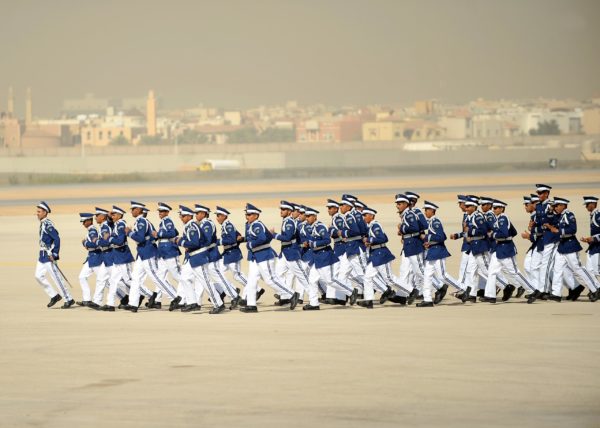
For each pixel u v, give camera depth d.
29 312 53.16
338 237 54.75
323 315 49.72
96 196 194.12
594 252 54.12
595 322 44.94
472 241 53.88
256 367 35.53
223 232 53.88
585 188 186.00
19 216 145.50
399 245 90.69
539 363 35.19
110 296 54.09
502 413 28.53
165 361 37.06
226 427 27.62
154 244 53.47
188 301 52.66
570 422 27.53
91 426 27.98
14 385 33.31
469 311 49.91
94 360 37.56
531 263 54.59
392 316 48.59
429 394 30.92
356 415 28.61
